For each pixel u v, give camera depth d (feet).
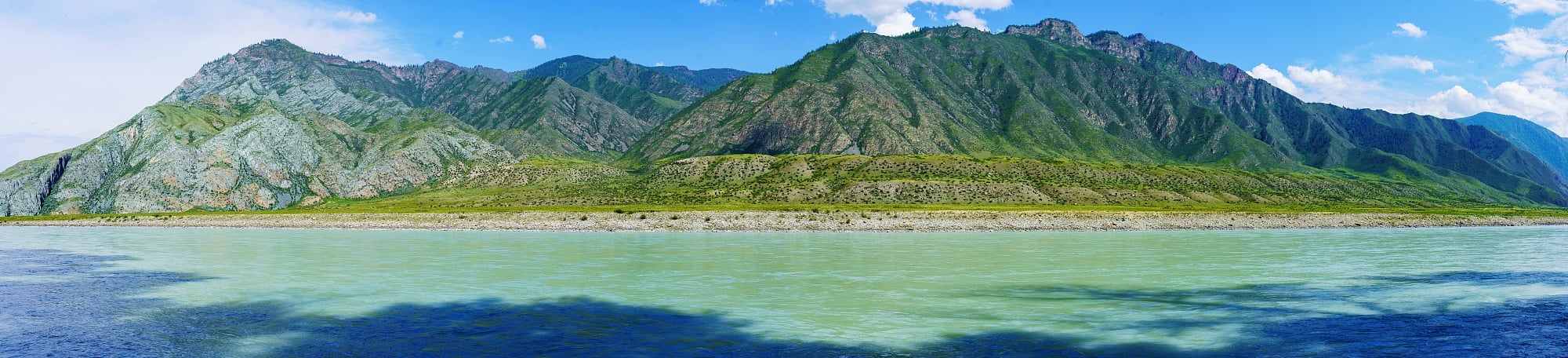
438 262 236.22
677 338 118.93
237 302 153.07
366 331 123.24
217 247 307.78
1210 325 129.70
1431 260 244.01
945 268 218.79
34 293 167.94
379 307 146.72
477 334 120.98
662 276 199.62
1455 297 160.15
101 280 190.60
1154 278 194.29
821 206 542.16
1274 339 117.91
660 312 142.20
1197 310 145.07
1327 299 157.79
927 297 161.79
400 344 113.91
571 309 144.56
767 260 246.88
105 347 112.27
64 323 131.34
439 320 133.59
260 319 134.51
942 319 135.54
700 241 346.54
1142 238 373.61
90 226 581.53
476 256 260.21
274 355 107.45
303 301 154.51
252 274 202.39
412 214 529.45
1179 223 493.36
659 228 458.50
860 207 530.68
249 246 317.01
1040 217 484.33
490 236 395.75
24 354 107.55
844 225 459.73
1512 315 137.39
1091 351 110.52
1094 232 441.68
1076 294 165.58
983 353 109.19
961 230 452.76
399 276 198.49
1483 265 224.74
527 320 133.08
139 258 258.16
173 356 107.14
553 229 462.60
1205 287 178.29
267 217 560.61
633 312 142.00
